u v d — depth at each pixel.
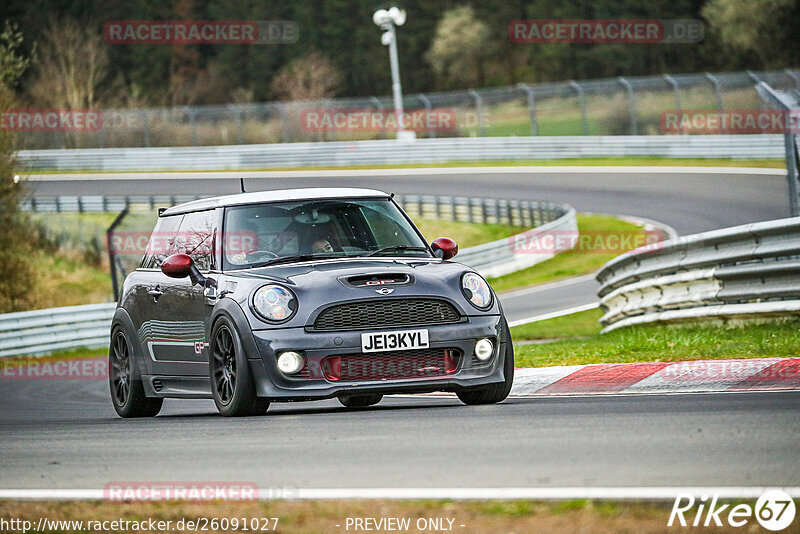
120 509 14.87
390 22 162.88
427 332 24.98
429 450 18.23
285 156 169.25
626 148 151.75
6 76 103.50
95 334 79.50
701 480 14.69
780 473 14.98
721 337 35.53
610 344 37.66
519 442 18.55
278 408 31.52
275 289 25.17
